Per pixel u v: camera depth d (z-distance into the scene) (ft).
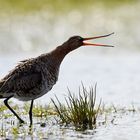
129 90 62.03
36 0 97.55
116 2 99.40
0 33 86.63
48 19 92.07
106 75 69.72
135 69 72.64
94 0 99.60
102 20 92.38
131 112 51.60
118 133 44.34
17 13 92.89
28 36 86.94
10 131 44.68
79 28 90.33
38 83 46.14
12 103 55.52
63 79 67.51
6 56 80.43
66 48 48.06
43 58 46.88
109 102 56.24
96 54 83.25
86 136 43.45
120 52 84.53
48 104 54.44
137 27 90.63
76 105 47.24
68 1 98.22
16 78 46.09
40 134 43.91
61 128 45.80
